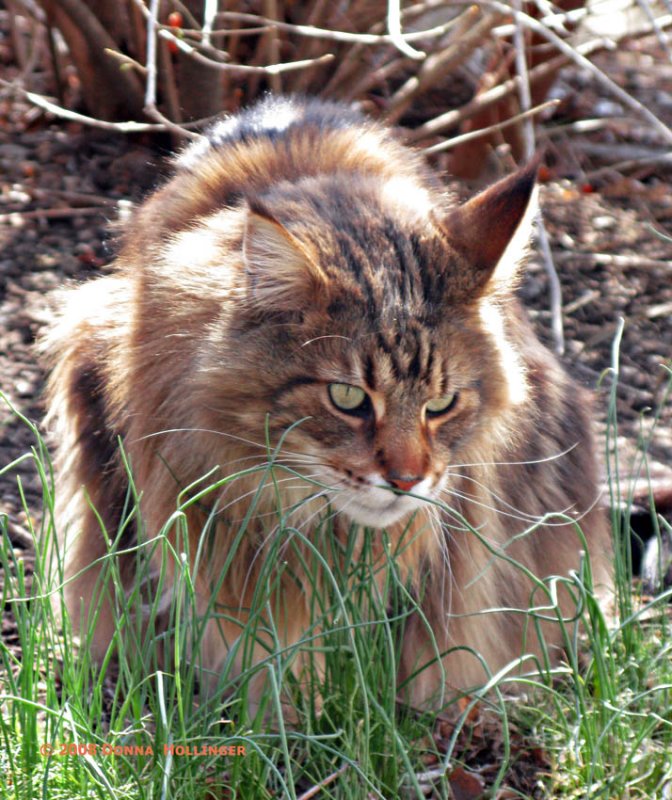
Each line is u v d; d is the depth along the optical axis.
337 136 5.68
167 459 4.94
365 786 4.56
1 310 8.55
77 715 4.49
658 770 4.81
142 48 9.91
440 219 5.00
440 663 4.88
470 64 11.29
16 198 9.91
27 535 6.66
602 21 12.59
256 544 5.06
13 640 5.85
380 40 7.82
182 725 4.30
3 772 4.47
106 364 5.45
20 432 7.58
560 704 5.19
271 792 4.77
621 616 5.40
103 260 8.91
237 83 10.62
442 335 4.72
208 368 4.67
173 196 5.42
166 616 5.57
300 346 4.60
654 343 8.87
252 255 4.55
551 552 5.80
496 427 5.11
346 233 4.78
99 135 10.71
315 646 5.20
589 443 6.09
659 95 12.48
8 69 11.77
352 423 4.66
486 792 4.80
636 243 10.05
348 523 5.08
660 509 6.88
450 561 5.35
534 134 11.23
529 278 9.43
